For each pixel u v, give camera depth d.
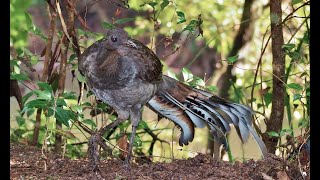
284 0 15.88
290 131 10.02
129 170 9.71
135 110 10.36
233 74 17.27
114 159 11.09
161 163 10.27
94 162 9.59
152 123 17.78
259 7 17.81
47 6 12.62
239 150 16.78
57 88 12.84
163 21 17.06
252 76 17.16
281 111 12.61
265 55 17.72
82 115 11.02
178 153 15.45
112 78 9.92
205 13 18.36
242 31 17.58
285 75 12.69
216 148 12.38
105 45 9.87
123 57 9.88
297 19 15.60
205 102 10.99
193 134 11.18
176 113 11.12
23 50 12.62
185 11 18.05
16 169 9.93
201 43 19.91
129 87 10.00
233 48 17.75
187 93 10.92
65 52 11.98
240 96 14.41
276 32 12.45
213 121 11.14
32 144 12.70
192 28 11.68
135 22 17.38
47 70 12.35
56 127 12.27
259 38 17.61
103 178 9.22
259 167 9.72
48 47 12.34
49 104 10.07
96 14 19.05
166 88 10.81
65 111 9.96
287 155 9.94
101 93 10.22
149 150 13.81
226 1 18.44
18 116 13.34
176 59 18.58
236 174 9.56
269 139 12.50
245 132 11.04
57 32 12.94
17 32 12.30
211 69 20.50
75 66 11.71
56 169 9.90
